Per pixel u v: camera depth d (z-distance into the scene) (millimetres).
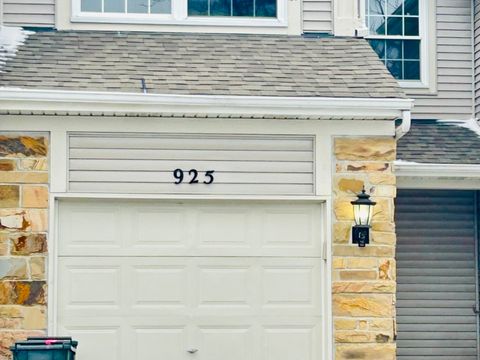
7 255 7387
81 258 7598
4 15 9000
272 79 7977
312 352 7766
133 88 7477
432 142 9461
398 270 9992
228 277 7762
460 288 10031
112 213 7672
